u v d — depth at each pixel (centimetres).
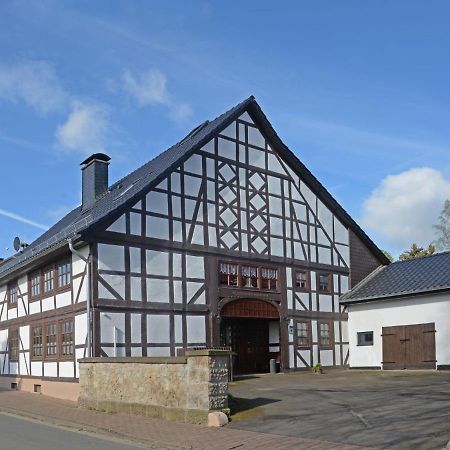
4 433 1135
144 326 1794
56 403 1648
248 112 2269
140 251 1828
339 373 2198
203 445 938
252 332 2294
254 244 2191
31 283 2112
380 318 2333
